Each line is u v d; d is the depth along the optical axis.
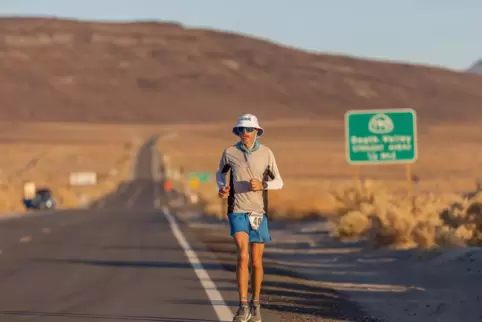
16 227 82.06
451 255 39.12
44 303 31.70
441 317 28.00
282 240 62.03
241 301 25.80
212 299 31.98
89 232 73.75
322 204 83.19
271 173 25.97
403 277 37.09
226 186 25.59
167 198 184.50
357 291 34.41
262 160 25.78
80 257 49.91
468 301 29.70
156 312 29.05
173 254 51.50
